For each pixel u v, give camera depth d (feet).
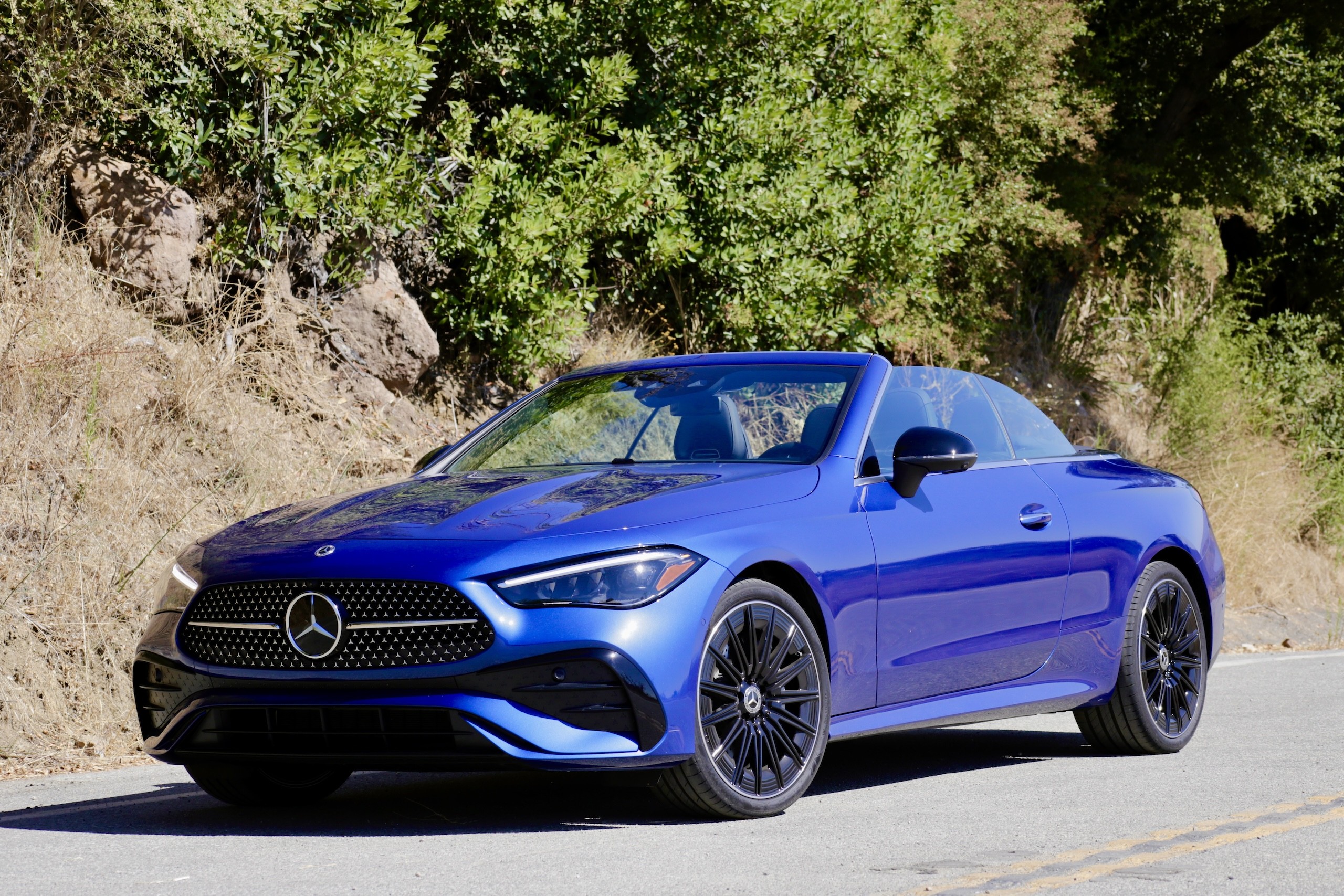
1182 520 27.32
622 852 16.24
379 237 44.01
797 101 53.62
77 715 28.76
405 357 43.52
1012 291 78.69
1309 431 82.17
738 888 14.35
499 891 14.23
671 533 18.17
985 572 22.38
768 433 22.11
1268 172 86.28
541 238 46.32
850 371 23.25
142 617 31.19
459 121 44.42
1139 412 78.23
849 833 17.43
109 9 36.32
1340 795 20.27
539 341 46.42
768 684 18.83
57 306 36.22
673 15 49.37
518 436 23.63
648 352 51.37
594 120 48.01
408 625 17.10
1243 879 14.82
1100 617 24.85
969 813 19.01
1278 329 91.56
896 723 20.84
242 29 37.99
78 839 17.98
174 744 18.44
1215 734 28.09
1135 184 82.07
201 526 34.53
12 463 32.42
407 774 24.23
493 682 16.87
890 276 55.42
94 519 32.42
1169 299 86.94
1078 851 16.29
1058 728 30.17
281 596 17.67
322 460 39.29
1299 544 72.43
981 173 66.64
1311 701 33.30
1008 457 24.52
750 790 18.56
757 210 51.47
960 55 64.64
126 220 38.58
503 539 17.58
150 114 38.29
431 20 46.01
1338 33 84.07
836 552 19.90
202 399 37.22
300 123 40.09
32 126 37.76
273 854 16.48
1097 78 80.59
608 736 17.26
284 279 41.78
